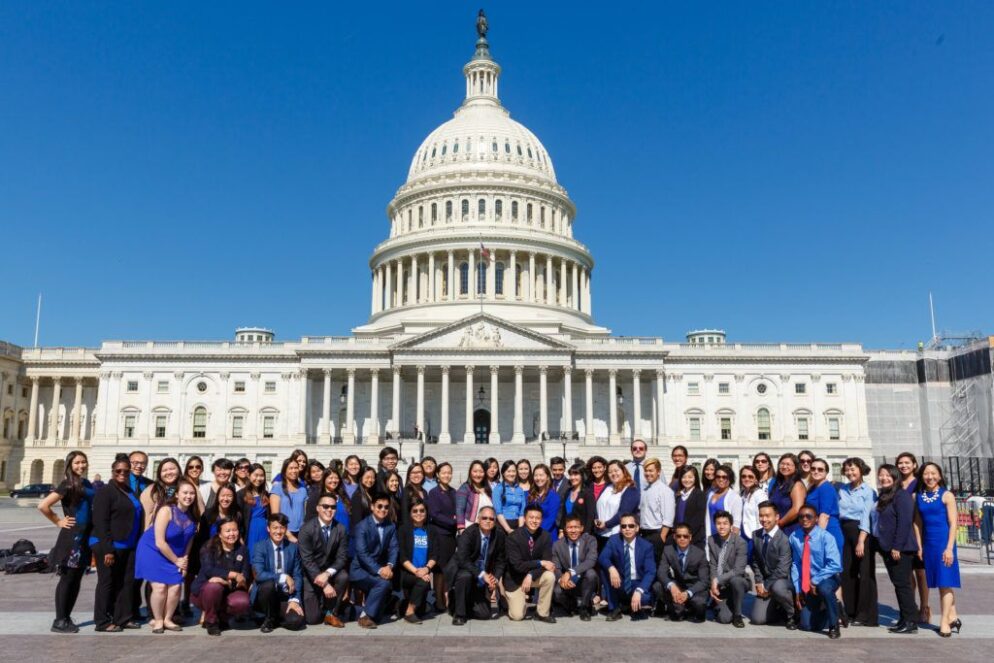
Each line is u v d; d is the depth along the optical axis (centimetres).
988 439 9862
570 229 13125
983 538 3612
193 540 1958
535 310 11438
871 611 1952
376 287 12519
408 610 1942
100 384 10069
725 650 1662
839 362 10194
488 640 1742
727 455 9956
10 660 1549
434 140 12988
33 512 6894
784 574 1900
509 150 12681
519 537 1997
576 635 1797
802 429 10075
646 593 1973
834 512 1969
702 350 10188
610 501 2106
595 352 9875
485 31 14000
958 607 2266
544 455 8669
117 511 1842
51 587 2566
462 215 12138
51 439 10819
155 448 9906
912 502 1877
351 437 9662
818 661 1581
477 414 10538
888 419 10812
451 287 11588
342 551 1917
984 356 10019
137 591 1941
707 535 2122
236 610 1800
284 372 10150
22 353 10956
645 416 10288
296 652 1623
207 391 10106
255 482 2062
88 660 1551
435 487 2147
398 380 9669
